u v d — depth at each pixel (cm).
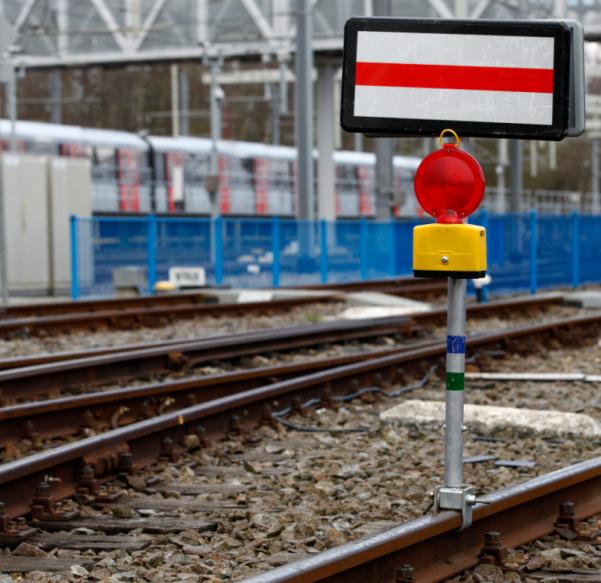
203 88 10294
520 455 1049
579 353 1905
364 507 847
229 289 3262
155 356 1585
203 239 3512
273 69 7206
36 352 1892
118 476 909
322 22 4706
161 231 3422
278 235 3712
